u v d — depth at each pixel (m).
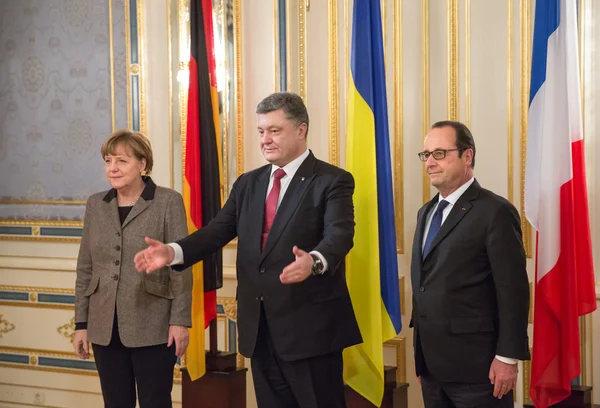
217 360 3.57
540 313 2.79
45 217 4.57
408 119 3.64
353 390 3.30
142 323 2.82
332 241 2.33
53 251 4.55
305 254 2.19
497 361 2.38
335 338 2.46
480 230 2.43
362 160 3.09
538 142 2.82
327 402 2.48
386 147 3.12
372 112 3.09
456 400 2.49
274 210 2.52
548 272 2.75
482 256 2.45
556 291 2.74
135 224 2.88
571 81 2.76
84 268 2.99
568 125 2.74
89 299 2.96
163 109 4.27
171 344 2.86
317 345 2.42
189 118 3.50
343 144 3.80
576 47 2.78
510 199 3.43
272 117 2.47
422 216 2.65
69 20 4.50
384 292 3.13
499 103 3.45
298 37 3.89
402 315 3.67
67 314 4.52
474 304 2.44
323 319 2.44
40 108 4.58
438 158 2.51
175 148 4.22
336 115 3.80
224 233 2.64
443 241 2.49
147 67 4.29
